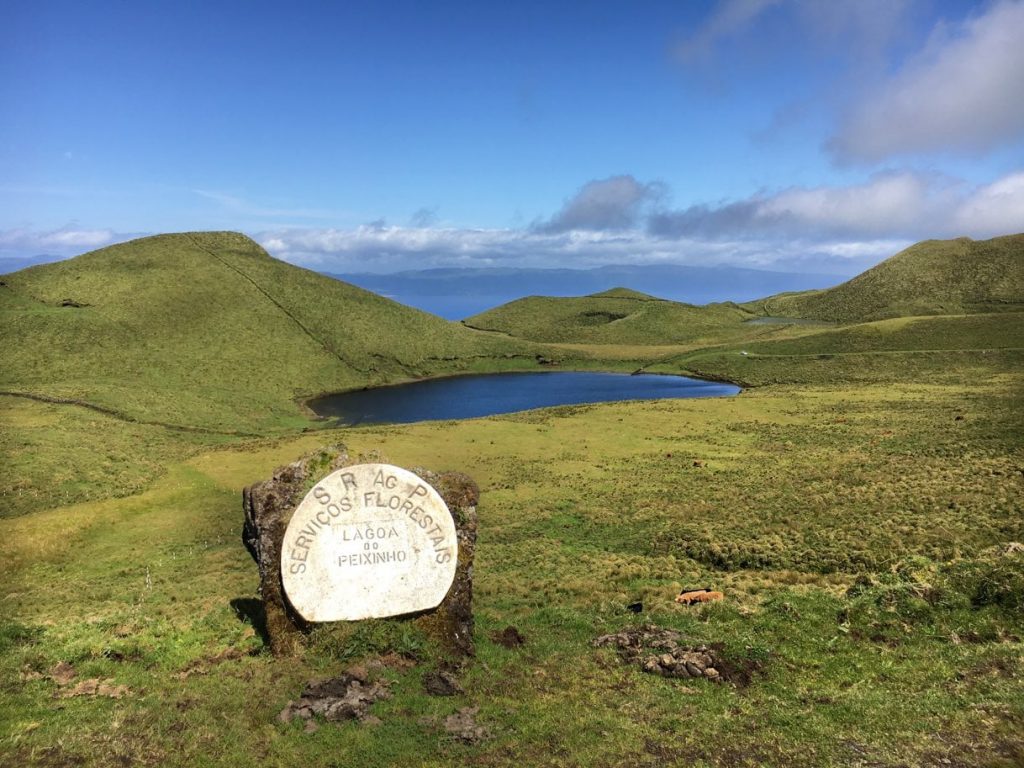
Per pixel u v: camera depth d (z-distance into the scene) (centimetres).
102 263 14425
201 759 892
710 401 8319
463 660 1273
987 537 2394
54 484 4497
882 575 1859
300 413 10094
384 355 14588
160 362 10788
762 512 3319
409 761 909
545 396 11906
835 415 6988
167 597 2333
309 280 16625
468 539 1344
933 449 4653
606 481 4556
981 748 923
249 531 1388
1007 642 1351
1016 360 10481
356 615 1279
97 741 912
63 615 2105
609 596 2116
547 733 996
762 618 1596
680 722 1039
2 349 9975
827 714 1070
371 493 1290
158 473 4953
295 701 1062
